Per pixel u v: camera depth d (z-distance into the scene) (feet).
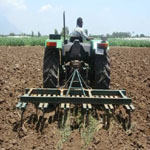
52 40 14.15
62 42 14.88
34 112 13.01
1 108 13.58
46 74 13.88
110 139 10.64
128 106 11.38
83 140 10.50
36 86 17.56
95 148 9.94
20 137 10.73
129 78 20.77
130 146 10.20
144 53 37.04
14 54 33.27
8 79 19.27
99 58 14.32
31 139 10.61
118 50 42.57
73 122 11.83
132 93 16.71
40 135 10.85
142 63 27.66
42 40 55.77
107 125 11.71
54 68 13.97
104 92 12.69
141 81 19.88
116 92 12.69
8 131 11.18
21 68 23.48
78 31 15.93
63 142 10.37
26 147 10.01
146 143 10.48
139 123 12.19
